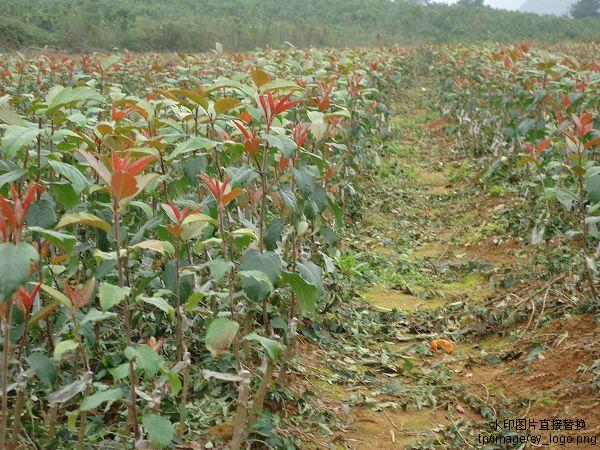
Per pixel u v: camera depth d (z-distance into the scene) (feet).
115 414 11.50
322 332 16.25
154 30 90.07
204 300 13.26
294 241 12.80
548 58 26.32
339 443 12.07
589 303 14.93
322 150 20.44
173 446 10.45
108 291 8.30
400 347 16.24
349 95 24.41
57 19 90.99
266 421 11.45
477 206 26.96
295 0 147.33
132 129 13.17
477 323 16.37
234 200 14.90
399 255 23.21
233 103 12.35
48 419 10.36
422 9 146.30
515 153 28.84
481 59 45.34
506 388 13.67
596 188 13.69
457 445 12.10
